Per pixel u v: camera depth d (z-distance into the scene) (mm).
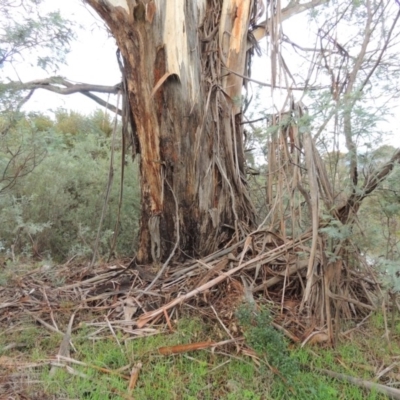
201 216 3680
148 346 2439
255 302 2686
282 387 2084
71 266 4090
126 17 3191
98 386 2074
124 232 5617
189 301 2889
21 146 4090
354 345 2537
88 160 6117
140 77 3408
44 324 2760
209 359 2352
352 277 2912
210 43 3814
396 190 2420
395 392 2037
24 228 4629
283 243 3115
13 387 2090
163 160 3602
